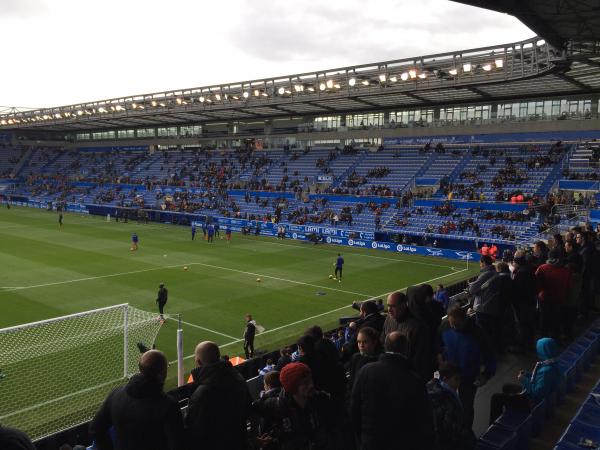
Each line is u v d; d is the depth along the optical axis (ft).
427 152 185.78
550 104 156.46
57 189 271.28
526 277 32.24
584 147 151.33
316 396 16.47
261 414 17.12
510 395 22.52
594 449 18.88
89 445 31.45
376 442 14.79
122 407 14.20
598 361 32.89
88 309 80.53
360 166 195.31
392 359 15.23
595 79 126.11
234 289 96.12
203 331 71.41
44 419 44.06
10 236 157.17
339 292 95.71
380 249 148.05
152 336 66.80
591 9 57.62
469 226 140.46
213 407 15.37
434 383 17.83
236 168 230.27
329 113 201.36
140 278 103.65
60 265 114.83
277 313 81.30
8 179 300.61
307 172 206.39
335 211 174.19
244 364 42.80
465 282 70.69
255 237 169.27
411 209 159.43
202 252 137.18
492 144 173.68
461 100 162.71
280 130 226.99
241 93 167.94
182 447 14.37
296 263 124.06
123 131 294.46
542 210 131.03
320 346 19.63
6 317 75.56
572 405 26.63
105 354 58.85
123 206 219.00
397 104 173.78
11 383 50.90
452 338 21.45
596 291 42.52
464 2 52.85
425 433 14.73
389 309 20.81
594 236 48.70
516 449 20.92
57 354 58.39
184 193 220.84
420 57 123.03
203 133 258.16
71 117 239.71
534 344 34.22
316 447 16.21
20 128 287.89
